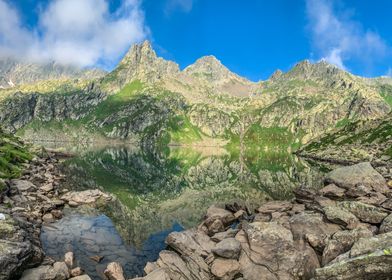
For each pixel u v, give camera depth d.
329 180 48.00
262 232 25.19
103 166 100.31
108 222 37.28
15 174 53.03
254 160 167.62
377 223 28.27
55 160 98.88
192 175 89.81
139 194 57.62
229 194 59.06
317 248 24.23
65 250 27.39
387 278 17.08
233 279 22.02
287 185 69.75
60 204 43.00
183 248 25.31
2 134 97.31
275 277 21.36
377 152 140.75
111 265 23.05
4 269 18.48
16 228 22.98
